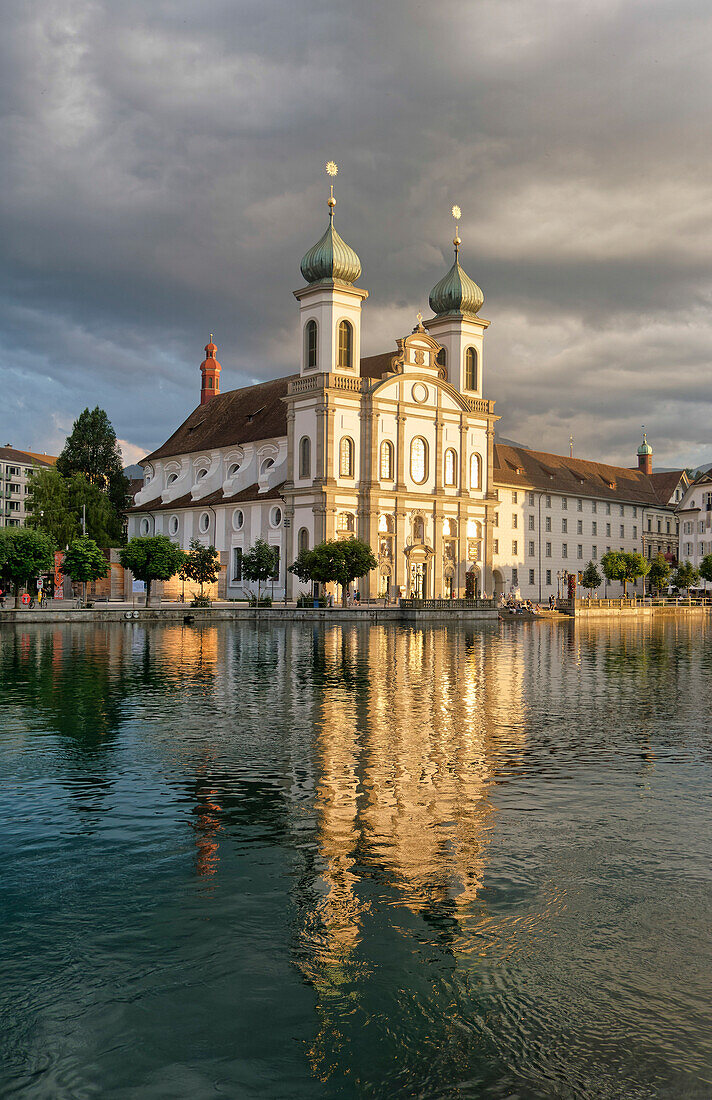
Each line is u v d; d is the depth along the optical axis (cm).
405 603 8394
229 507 10962
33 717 2342
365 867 1198
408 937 983
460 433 10431
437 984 880
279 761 1814
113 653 4244
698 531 14525
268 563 9188
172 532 12119
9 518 18225
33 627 6438
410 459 9944
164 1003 850
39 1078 738
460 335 10875
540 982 886
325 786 1616
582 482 13538
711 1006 841
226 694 2794
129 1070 747
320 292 9600
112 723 2255
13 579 8069
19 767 1766
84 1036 798
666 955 941
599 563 13488
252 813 1447
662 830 1363
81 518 11775
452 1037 791
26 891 1121
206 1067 752
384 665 3772
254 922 1022
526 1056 764
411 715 2414
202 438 12469
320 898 1092
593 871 1183
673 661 4244
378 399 9606
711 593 13775
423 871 1182
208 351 14438
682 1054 766
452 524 10356
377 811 1458
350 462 9531
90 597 10819
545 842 1302
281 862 1219
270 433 10781
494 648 4994
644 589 14238
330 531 9306
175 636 5550
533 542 12331
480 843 1297
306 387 9638
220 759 1834
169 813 1451
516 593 10775
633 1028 805
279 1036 795
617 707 2622
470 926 1010
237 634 5828
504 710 2536
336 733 2127
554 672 3644
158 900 1090
